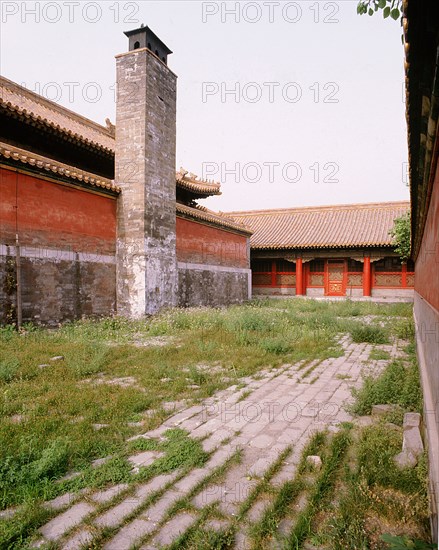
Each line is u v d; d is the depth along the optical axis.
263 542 3.39
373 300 31.89
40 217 14.63
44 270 14.70
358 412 6.61
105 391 7.34
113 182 18.86
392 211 37.28
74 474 4.53
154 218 18.89
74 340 12.34
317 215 40.00
